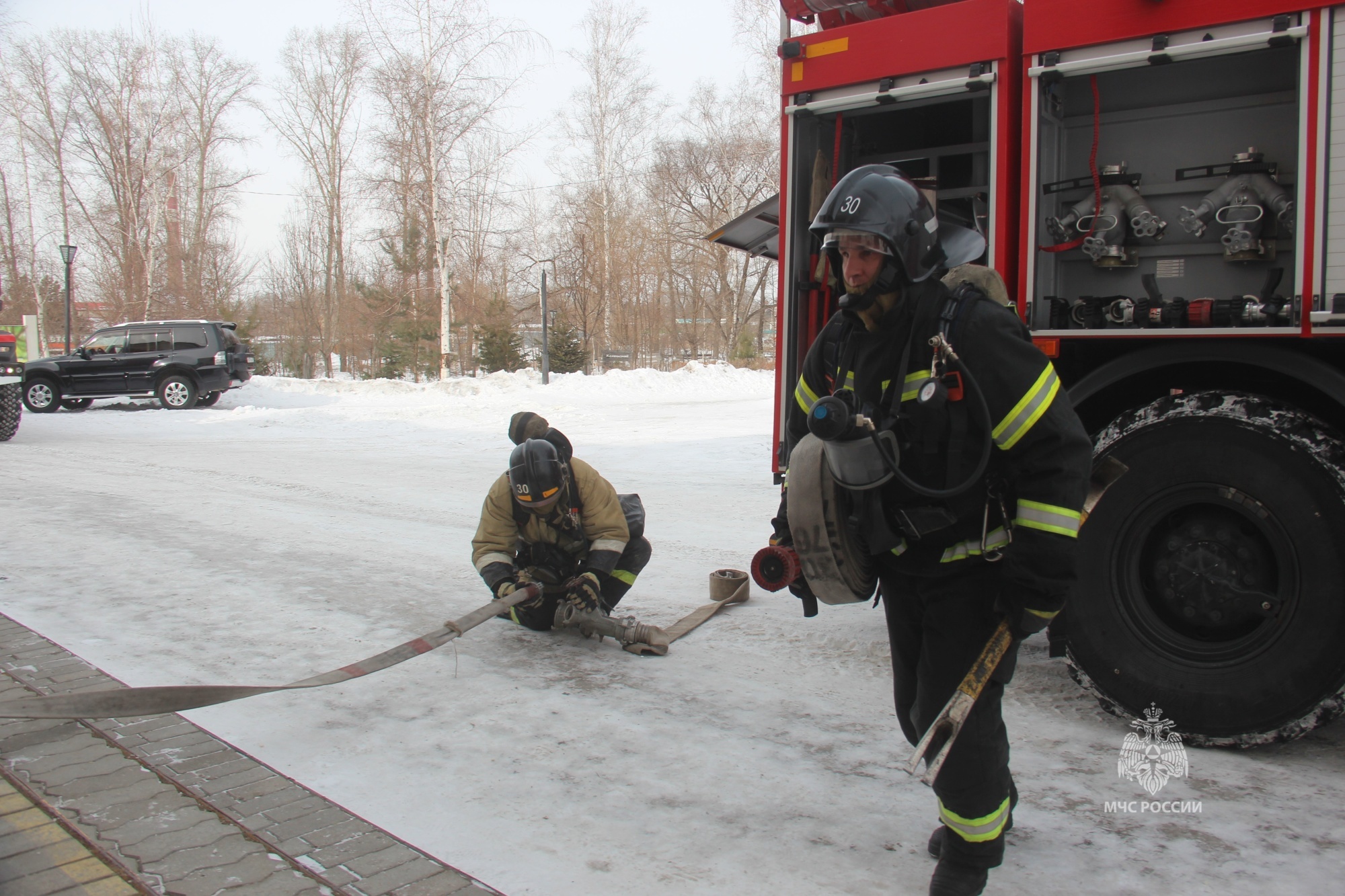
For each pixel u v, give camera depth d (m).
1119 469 2.29
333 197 41.91
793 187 4.48
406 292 34.41
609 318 42.47
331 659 4.30
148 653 4.36
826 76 4.30
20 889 2.42
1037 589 2.04
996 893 2.40
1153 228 3.70
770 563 2.63
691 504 8.80
